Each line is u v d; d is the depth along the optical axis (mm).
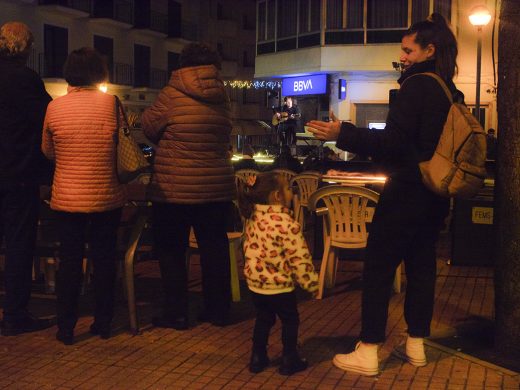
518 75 4629
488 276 7773
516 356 4777
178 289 5496
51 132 5070
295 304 4539
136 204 6086
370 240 4590
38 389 4285
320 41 30266
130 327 5445
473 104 27234
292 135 31219
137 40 45719
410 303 4723
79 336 5336
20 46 5285
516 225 4707
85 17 39344
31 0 35188
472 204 8312
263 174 4453
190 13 53156
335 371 4613
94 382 4402
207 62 5332
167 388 4309
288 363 4531
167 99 5312
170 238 5457
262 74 33812
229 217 6605
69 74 5121
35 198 5406
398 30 29031
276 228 4395
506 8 4684
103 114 5066
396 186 4484
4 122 5211
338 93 30641
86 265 6789
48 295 6547
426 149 4383
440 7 27734
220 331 5496
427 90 4355
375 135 4363
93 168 5039
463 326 5629
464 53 27141
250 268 4469
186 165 5301
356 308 6289
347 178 8453
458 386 4348
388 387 4340
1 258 8250
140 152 5156
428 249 4648
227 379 4461
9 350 5004
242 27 60719
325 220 6910
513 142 4680
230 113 5520
